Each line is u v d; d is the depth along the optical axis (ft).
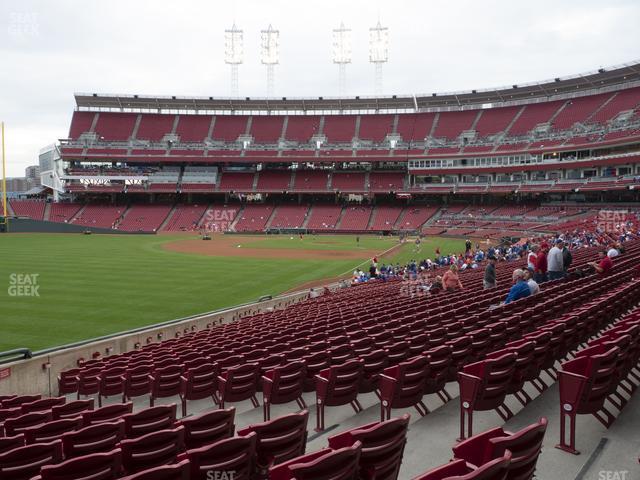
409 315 46.39
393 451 16.42
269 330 48.98
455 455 14.65
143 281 106.93
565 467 18.63
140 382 36.86
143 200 322.14
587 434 21.35
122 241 216.95
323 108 328.08
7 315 73.56
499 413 23.50
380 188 301.02
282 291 98.32
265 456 18.42
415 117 317.83
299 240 237.45
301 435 19.39
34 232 257.96
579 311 34.01
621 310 42.55
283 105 327.26
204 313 72.74
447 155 285.43
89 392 40.27
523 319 35.81
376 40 318.24
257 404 31.07
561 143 243.40
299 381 28.81
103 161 302.04
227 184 310.65
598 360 20.16
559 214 228.63
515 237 211.41
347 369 26.30
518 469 14.60
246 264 142.82
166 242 216.54
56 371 48.44
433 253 177.47
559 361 31.32
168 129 318.86
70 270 120.78
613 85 262.06
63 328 66.59
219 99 322.34
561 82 270.05
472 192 279.28
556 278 59.72
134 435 22.13
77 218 290.56
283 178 314.14
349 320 46.06
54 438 22.47
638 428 21.81
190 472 15.89
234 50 325.21
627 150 217.15
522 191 258.78
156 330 60.85
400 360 30.27
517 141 268.00
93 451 20.34
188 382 31.37
